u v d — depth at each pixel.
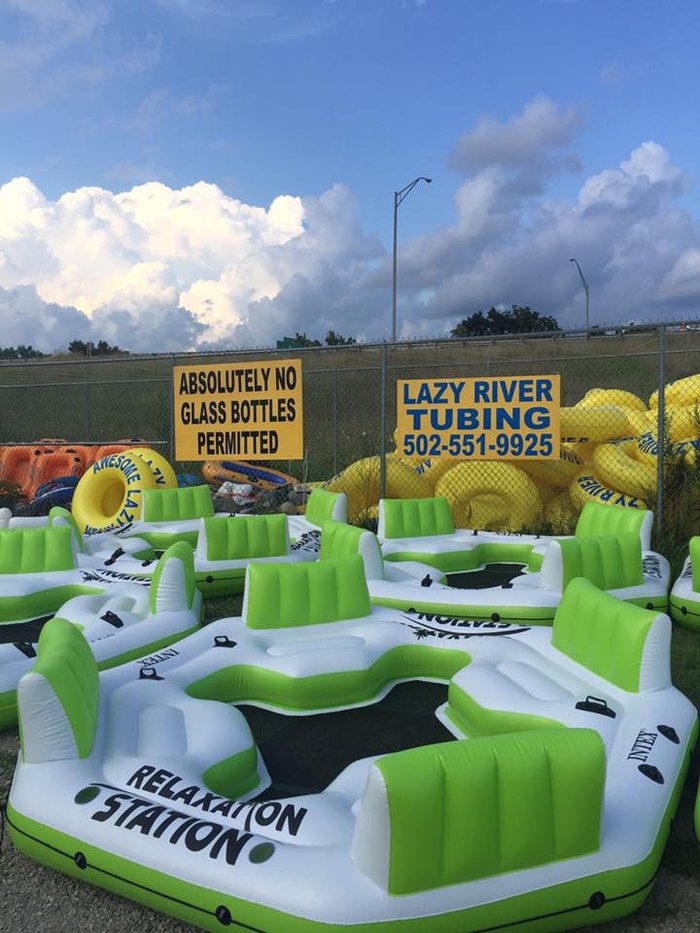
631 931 2.92
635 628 4.19
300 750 4.34
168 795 3.31
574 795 2.79
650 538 7.94
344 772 3.74
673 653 5.86
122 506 10.44
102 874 3.07
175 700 4.33
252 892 2.72
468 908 2.66
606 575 6.54
